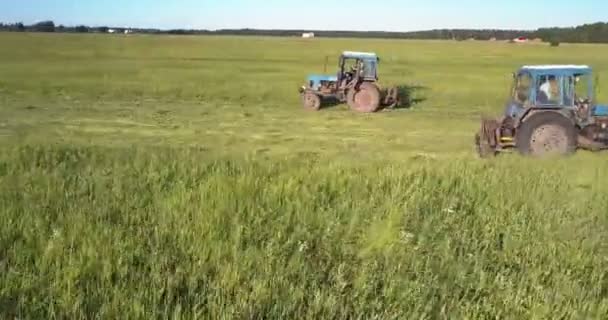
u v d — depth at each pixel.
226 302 4.45
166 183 7.79
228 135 15.30
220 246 5.37
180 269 4.92
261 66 45.12
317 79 21.73
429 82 33.81
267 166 9.01
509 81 34.72
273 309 4.34
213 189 7.25
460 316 4.43
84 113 18.78
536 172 9.16
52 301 4.28
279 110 21.00
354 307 4.52
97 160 9.62
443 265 5.33
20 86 25.83
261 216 6.37
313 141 14.72
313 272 5.12
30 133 14.53
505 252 5.79
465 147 14.18
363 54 21.75
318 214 6.51
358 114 20.50
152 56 56.38
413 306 4.57
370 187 7.82
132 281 4.69
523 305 4.62
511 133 12.59
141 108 20.45
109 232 5.63
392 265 5.30
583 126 12.41
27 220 5.93
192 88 26.31
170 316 4.20
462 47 99.06
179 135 15.09
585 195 7.96
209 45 89.50
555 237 6.23
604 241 6.20
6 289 4.43
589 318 4.43
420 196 7.34
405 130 16.98
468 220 6.70
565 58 64.75
